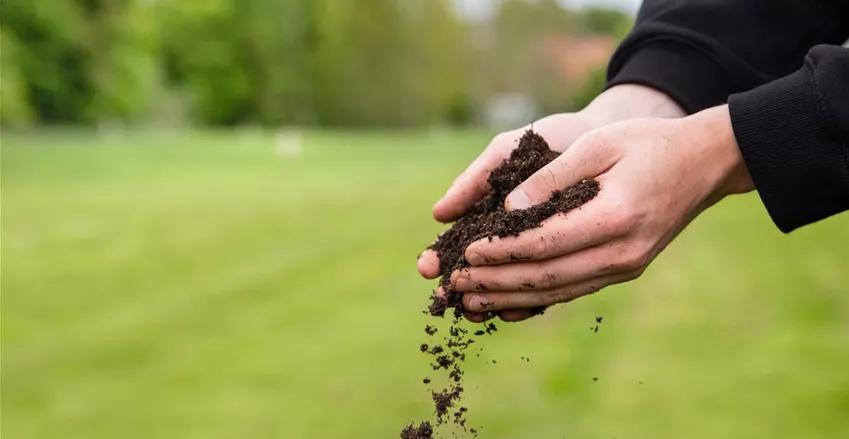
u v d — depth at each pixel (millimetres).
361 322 4219
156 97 36438
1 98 22094
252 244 6848
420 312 4352
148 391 3311
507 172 1329
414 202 9930
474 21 45250
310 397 3166
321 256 6203
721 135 1101
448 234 1351
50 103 25938
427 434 1329
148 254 6348
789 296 4254
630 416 2766
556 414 2799
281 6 37188
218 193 11039
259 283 5242
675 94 1413
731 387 3010
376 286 5074
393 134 36656
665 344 3553
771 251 5578
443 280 1280
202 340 3982
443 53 41812
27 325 4297
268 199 10398
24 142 18219
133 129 32188
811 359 3240
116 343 3951
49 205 9508
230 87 37312
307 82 38812
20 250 6500
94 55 25625
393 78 39438
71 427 2955
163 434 2873
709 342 3570
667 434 2578
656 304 4297
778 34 1422
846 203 1081
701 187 1111
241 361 3631
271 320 4332
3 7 23031
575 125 1403
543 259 1103
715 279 4832
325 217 8578
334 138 29156
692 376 3119
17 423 2998
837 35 1450
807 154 1055
